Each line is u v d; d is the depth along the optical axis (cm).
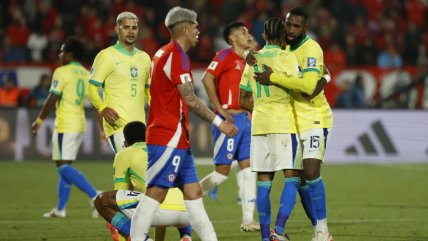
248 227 3612
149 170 2689
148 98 3538
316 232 3134
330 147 7200
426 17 9731
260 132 3019
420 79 7850
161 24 8675
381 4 9619
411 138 7244
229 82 3697
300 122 3078
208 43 8369
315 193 3089
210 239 2744
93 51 7938
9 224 3812
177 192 2822
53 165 6644
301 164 3020
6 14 8594
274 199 4853
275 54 2991
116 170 3080
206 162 6819
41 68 7625
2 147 6881
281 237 2948
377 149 7225
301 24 3031
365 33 9075
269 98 3002
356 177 6091
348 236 3453
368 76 8138
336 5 9306
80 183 4025
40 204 4562
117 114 3359
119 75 3419
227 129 2662
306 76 2973
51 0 8775
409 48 9088
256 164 3042
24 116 6900
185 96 2638
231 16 8881
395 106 7850
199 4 8819
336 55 8512
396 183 5719
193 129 7000
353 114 7231
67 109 4131
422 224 3825
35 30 8556
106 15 8619
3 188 5269
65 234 3512
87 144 6906
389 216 4116
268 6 9025
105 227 3722
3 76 7562
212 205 4594
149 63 3500
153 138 2673
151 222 2720
